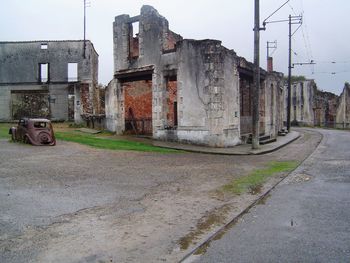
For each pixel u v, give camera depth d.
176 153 17.08
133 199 8.10
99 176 10.67
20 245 5.34
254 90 19.09
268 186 9.73
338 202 7.98
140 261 4.88
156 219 6.70
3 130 25.86
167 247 5.36
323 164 13.80
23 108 37.75
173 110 24.88
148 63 22.06
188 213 7.11
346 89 53.84
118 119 24.09
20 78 37.78
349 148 19.81
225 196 8.54
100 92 42.22
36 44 37.78
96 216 6.80
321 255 5.07
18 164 12.30
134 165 12.90
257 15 18.89
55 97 37.59
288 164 14.00
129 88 25.08
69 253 5.09
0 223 6.29
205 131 19.69
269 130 27.73
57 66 37.59
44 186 9.16
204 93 19.66
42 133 17.48
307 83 58.88
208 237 5.77
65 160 13.46
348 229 6.15
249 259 4.96
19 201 7.71
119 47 23.66
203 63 19.64
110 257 4.98
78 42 37.41
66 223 6.36
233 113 21.31
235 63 21.67
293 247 5.37
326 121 58.81
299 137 30.58
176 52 20.70
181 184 9.84
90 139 20.78
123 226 6.27
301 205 7.76
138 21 23.14
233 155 17.30
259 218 6.86
